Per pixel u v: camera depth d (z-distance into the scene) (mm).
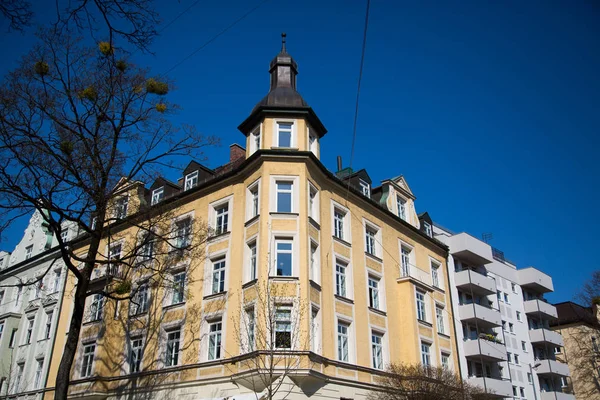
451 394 25656
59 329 34156
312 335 23922
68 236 38156
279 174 26500
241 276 25578
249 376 22234
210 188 30016
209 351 25578
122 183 21812
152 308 28750
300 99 28688
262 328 22891
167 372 26094
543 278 48562
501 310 43750
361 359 26828
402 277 32438
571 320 52844
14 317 38312
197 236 26750
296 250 24922
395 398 25078
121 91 20812
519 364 42875
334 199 29344
